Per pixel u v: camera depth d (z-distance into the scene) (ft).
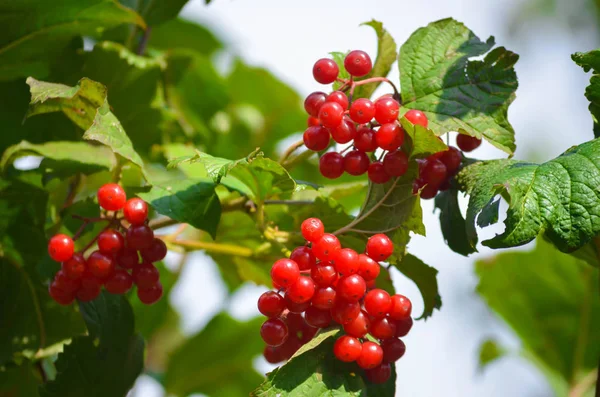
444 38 2.77
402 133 2.64
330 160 2.67
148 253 2.72
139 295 2.74
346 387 2.61
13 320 2.88
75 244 2.91
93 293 2.72
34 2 2.88
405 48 2.76
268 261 2.97
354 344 2.60
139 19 2.95
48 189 2.96
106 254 2.70
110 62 3.02
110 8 2.91
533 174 2.60
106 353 2.82
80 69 3.01
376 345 2.61
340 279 2.59
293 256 2.59
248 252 2.96
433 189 2.73
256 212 2.82
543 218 2.56
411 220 2.64
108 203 2.70
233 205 2.86
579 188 2.57
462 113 2.72
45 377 2.96
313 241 2.59
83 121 2.80
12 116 2.97
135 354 2.87
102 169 2.91
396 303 2.63
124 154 2.72
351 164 2.66
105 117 2.72
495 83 2.74
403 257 2.72
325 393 2.60
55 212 3.00
